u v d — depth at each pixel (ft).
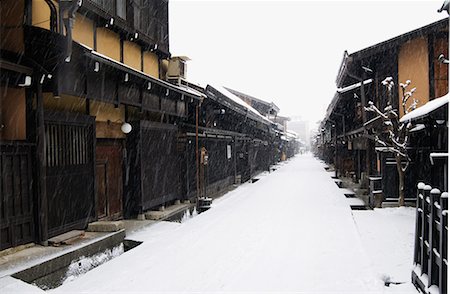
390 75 49.01
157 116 44.11
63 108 28.37
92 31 32.63
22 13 24.08
